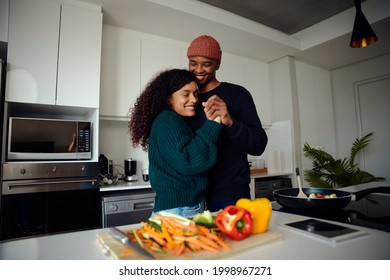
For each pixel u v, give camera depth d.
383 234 0.65
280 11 2.50
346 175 3.04
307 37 2.87
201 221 0.59
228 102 1.08
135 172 2.28
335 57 3.20
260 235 0.61
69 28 1.84
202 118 1.07
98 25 1.94
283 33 2.79
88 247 0.58
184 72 0.91
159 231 0.56
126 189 1.93
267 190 2.71
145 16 2.12
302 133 3.14
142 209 1.87
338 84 3.66
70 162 1.73
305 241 0.61
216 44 1.05
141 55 2.31
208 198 1.02
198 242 0.52
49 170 1.66
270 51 2.94
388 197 1.21
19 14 1.70
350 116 3.53
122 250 0.52
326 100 3.59
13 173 1.56
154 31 2.35
